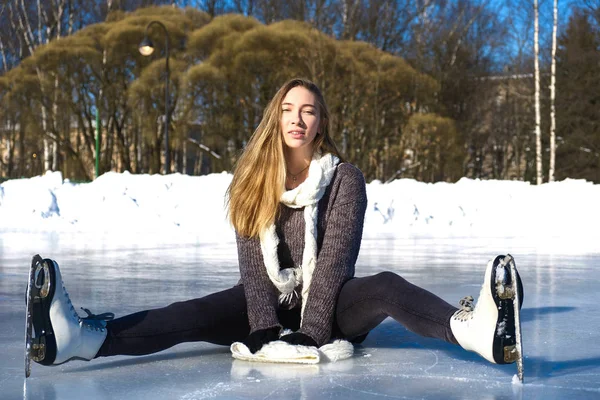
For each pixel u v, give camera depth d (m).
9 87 27.28
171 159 29.52
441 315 1.99
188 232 8.94
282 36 25.08
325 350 2.12
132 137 30.92
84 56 26.22
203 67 24.69
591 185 11.62
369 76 25.52
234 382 1.86
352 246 2.26
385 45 31.78
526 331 2.62
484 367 2.03
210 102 25.61
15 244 6.90
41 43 31.23
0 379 1.88
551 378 1.89
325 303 2.20
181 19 28.02
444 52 32.81
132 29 26.55
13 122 29.41
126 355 2.13
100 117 28.66
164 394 1.73
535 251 6.60
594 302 3.36
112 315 2.05
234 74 24.98
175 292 3.56
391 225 10.62
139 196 9.97
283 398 1.69
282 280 2.23
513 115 34.34
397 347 2.33
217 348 2.33
